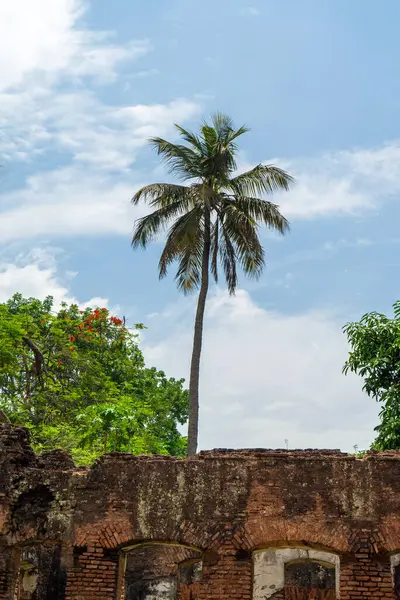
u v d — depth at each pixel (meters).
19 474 19.17
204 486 18.67
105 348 42.75
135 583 23.94
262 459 18.75
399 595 22.05
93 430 31.06
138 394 43.31
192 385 30.52
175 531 18.44
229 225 30.84
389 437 27.59
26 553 22.91
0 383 36.16
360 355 29.20
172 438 44.31
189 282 31.25
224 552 18.17
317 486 18.44
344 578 17.88
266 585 23.70
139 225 31.02
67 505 18.89
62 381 39.16
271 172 31.12
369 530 18.03
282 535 18.16
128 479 18.91
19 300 44.38
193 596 24.88
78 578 18.41
